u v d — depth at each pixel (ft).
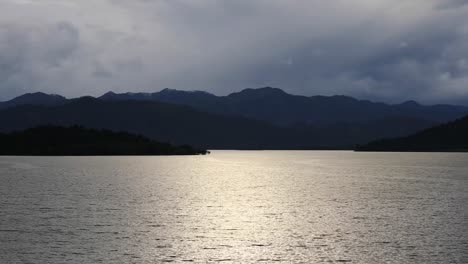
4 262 118.42
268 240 141.49
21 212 188.85
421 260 120.26
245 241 140.46
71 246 132.87
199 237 145.28
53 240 139.44
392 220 172.55
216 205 213.46
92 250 129.29
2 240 139.13
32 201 222.89
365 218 177.27
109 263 118.32
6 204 212.02
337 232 151.84
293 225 163.94
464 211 192.75
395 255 124.77
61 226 159.84
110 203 217.36
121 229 155.74
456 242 137.08
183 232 152.05
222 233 150.82
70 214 184.44
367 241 139.44
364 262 119.34
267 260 122.01
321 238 143.74
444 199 233.35
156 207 205.46
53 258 121.80
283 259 122.72
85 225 161.89
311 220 173.68
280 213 189.88
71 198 235.81
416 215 183.21
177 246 134.51
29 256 123.24
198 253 127.85
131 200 229.45
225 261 121.39
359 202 223.92
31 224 163.02
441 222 167.73
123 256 124.16
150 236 146.10
